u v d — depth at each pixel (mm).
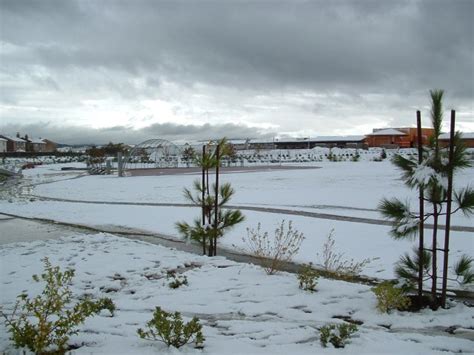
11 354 3727
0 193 24969
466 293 5961
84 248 9500
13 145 113062
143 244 9961
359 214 13984
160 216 14648
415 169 5047
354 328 4238
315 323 4773
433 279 5141
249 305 5379
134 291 6305
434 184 4922
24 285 6625
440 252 8602
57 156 87062
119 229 12508
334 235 10656
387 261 8180
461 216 12578
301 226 11930
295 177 31281
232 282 6488
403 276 5293
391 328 4598
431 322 4707
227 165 53438
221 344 4043
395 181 25938
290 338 4238
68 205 18594
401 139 93062
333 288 6062
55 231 12367
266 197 19500
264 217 13547
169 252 9000
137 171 45156
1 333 4320
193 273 7121
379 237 10297
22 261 8312
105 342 4066
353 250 9125
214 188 8641
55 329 4148
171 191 23562
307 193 20875
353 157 59812
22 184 31594
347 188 22812
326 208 15672
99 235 11180
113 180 33344
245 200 18453
